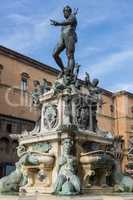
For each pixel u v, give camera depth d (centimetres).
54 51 1584
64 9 1634
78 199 1029
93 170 1359
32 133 1530
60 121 1434
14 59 5606
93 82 1622
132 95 7919
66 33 1580
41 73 6022
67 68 1541
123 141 7312
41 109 1564
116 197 1122
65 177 1221
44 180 1355
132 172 2812
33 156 1379
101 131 1556
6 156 4903
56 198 1066
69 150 1316
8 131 5178
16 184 1403
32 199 1056
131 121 7712
